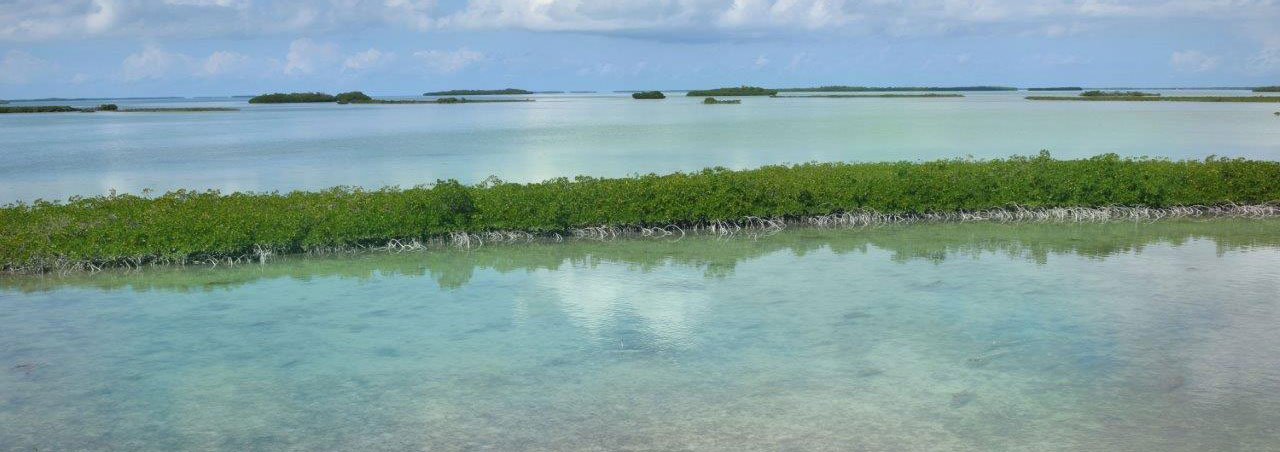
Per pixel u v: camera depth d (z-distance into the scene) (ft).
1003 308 32.40
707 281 38.24
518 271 41.39
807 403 22.91
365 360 27.14
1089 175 56.65
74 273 42.19
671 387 24.27
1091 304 32.81
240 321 32.19
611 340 28.99
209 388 24.79
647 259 44.16
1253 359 25.95
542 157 110.93
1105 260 41.52
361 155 119.65
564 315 32.50
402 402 23.45
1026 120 195.62
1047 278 37.55
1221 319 30.40
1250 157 94.43
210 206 49.90
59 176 94.53
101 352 28.37
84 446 20.94
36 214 47.57
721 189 53.16
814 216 55.42
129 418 22.63
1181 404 22.52
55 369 26.63
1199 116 204.85
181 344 29.19
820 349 27.53
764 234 51.93
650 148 123.44
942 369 25.48
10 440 21.34
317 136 173.06
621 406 22.93
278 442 20.99
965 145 119.85
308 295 36.58
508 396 23.80
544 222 50.19
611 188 52.60
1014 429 21.09
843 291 35.65
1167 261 40.93
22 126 235.40
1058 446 20.08
